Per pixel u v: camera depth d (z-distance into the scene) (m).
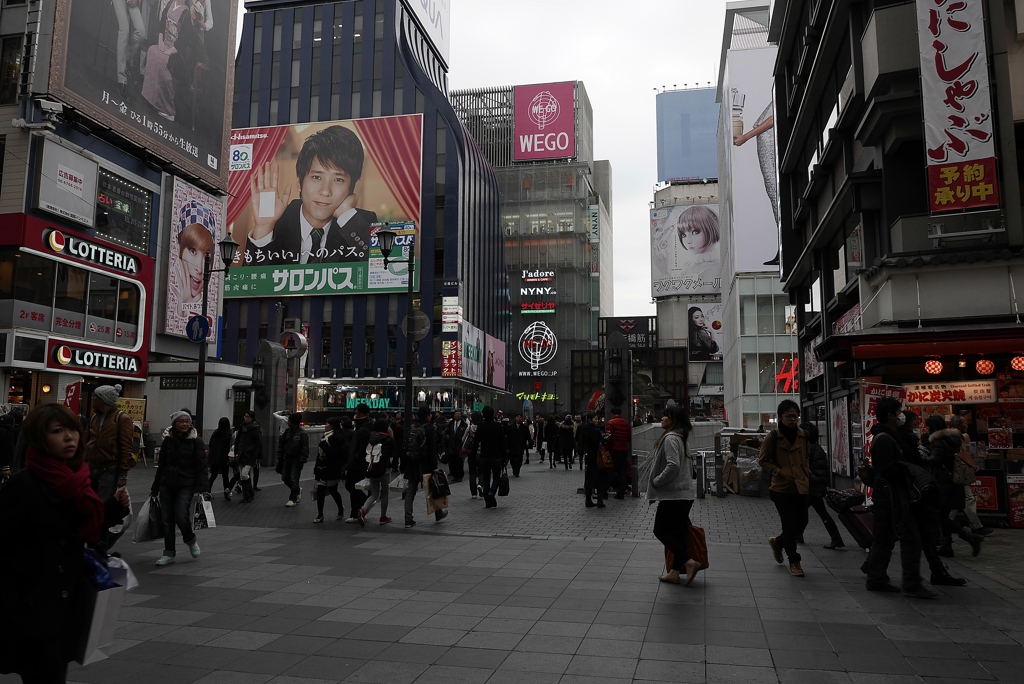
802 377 24.83
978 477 11.88
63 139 27.61
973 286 12.58
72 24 27.98
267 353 27.09
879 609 6.27
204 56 37.09
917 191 14.07
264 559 8.77
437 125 66.81
